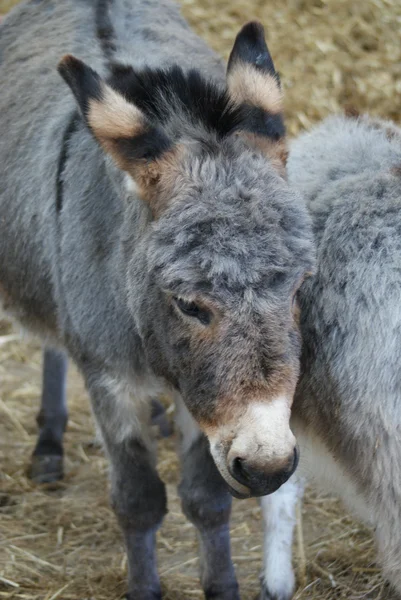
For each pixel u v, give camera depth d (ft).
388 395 11.48
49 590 14.49
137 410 13.33
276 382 10.02
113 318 12.59
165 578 14.88
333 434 12.34
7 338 22.74
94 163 13.05
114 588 14.53
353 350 11.74
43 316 15.20
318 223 12.44
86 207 13.00
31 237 14.69
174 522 16.39
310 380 12.31
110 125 10.91
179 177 10.69
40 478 17.69
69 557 15.43
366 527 15.26
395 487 11.79
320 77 24.62
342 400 11.91
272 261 10.08
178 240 10.25
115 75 12.10
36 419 18.25
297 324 10.86
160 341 11.20
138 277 11.14
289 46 25.18
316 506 16.49
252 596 14.48
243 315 10.03
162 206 10.74
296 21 25.79
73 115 14.06
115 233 12.41
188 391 10.81
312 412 12.51
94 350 13.08
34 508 16.88
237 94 11.70
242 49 12.01
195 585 14.69
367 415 11.70
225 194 10.32
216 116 11.39
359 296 11.76
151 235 10.71
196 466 13.48
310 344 12.17
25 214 14.75
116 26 15.43
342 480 12.75
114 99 11.02
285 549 14.12
